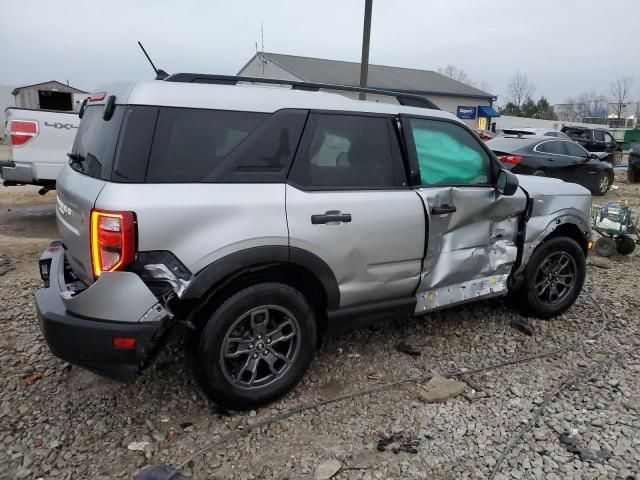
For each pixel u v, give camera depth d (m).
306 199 3.01
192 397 3.24
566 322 4.58
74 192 2.89
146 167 2.63
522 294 4.40
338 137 3.22
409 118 3.56
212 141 2.81
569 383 3.50
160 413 3.07
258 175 2.91
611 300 5.20
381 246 3.31
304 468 2.64
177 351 3.79
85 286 2.89
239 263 2.78
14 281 5.25
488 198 3.84
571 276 4.58
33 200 10.20
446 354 3.91
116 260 2.54
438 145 3.68
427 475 2.61
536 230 4.17
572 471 2.64
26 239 7.08
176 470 2.54
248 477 2.57
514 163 11.40
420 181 3.54
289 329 3.14
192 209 2.66
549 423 3.04
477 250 3.90
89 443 2.79
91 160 2.91
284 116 3.02
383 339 4.11
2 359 3.63
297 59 33.19
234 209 2.78
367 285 3.34
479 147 3.90
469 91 36.28
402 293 3.55
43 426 2.91
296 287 3.20
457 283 3.86
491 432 2.96
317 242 3.03
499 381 3.53
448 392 3.28
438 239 3.62
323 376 3.53
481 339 4.17
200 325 2.85
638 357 3.94
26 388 3.28
